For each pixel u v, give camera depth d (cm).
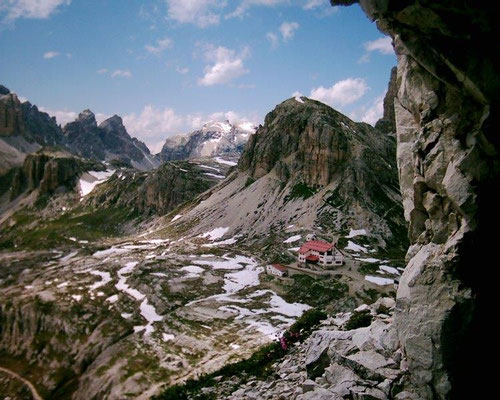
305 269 12850
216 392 3084
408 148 2391
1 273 18012
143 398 6981
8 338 11756
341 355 2353
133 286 12950
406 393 1970
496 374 1934
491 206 1909
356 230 15900
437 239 2073
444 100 2047
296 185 19675
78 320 11331
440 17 1557
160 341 9481
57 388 9269
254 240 16838
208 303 11150
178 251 16550
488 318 1947
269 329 9000
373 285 11288
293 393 2450
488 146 1808
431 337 1912
